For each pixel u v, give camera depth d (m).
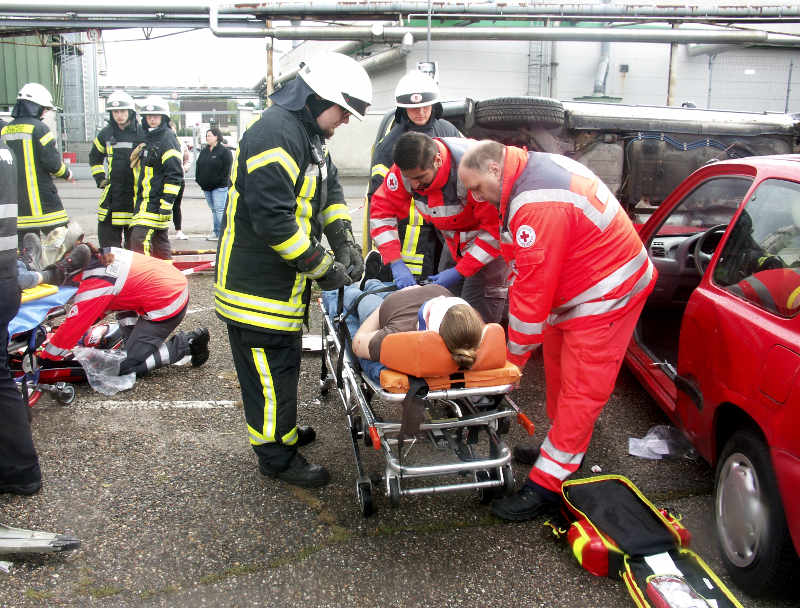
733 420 2.76
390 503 3.12
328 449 3.63
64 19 11.73
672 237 4.95
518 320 2.80
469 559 2.75
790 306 2.40
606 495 2.84
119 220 7.11
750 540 2.46
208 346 4.98
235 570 2.64
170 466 3.43
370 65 19.34
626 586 2.57
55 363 4.26
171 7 10.95
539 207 2.67
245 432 3.82
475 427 3.14
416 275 4.42
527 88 18.02
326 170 3.04
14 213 2.88
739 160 3.30
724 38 12.20
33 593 2.49
